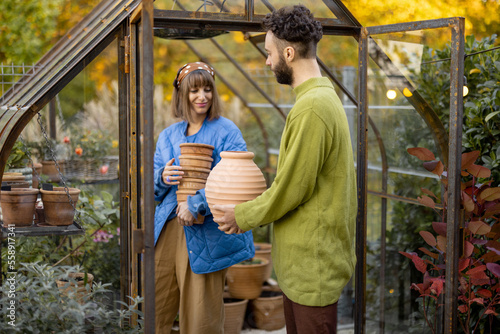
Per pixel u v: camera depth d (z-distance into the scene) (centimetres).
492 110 247
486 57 257
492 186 251
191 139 244
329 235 184
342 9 250
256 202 186
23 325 196
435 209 246
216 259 234
